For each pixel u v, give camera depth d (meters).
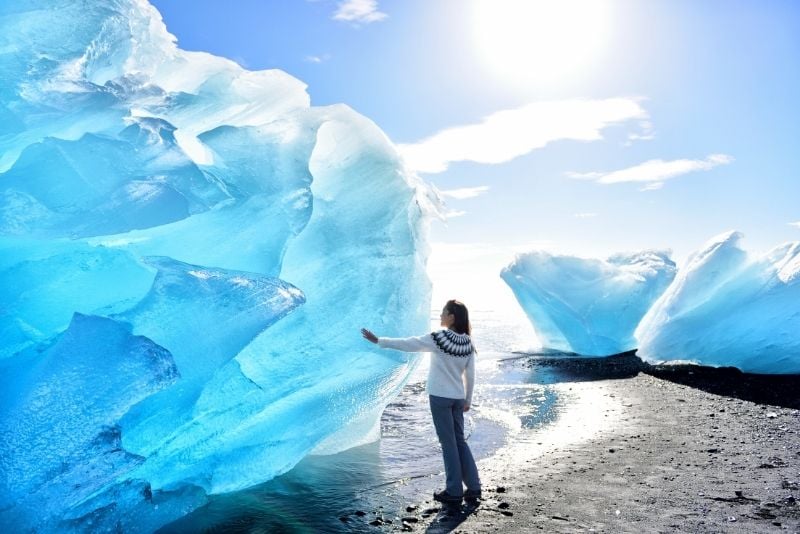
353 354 5.00
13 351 3.50
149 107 5.29
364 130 5.66
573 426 6.39
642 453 5.23
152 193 4.41
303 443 4.89
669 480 4.44
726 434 5.86
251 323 3.99
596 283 14.46
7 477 2.88
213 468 4.31
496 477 4.63
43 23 4.80
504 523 3.68
